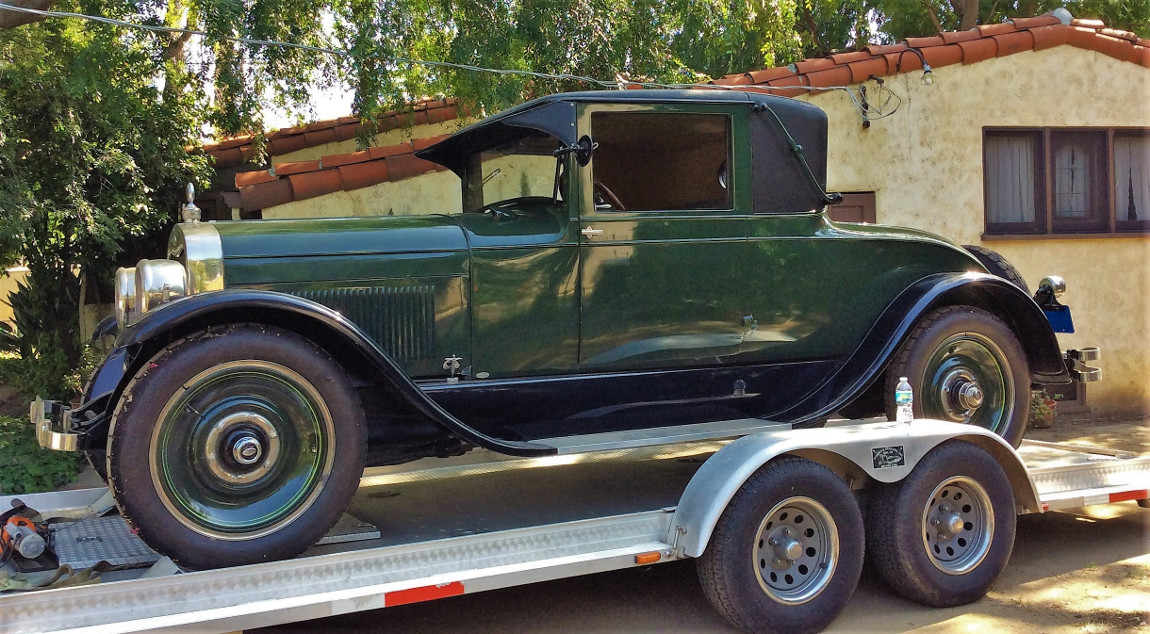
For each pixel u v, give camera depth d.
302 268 3.52
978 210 8.23
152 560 3.20
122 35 7.52
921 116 8.05
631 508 4.23
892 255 4.50
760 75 7.78
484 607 3.93
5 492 5.67
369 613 3.84
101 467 3.28
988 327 4.49
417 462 4.76
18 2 6.54
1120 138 8.72
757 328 4.21
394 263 3.64
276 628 3.62
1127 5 14.47
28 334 8.18
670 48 9.17
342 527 3.60
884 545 3.83
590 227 3.86
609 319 3.93
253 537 3.02
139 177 7.81
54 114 7.10
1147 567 4.41
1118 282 8.56
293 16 7.72
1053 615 3.79
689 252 4.04
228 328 3.04
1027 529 5.10
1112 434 7.67
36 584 3.01
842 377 4.33
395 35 7.38
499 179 4.36
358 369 3.49
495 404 3.81
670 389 4.11
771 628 3.48
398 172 7.46
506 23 7.59
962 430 3.94
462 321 3.74
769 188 4.20
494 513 4.13
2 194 6.61
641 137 3.95
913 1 16.08
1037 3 15.84
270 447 3.09
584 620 3.76
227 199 7.31
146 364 2.94
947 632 3.60
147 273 3.31
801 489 3.56
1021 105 8.29
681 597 4.03
